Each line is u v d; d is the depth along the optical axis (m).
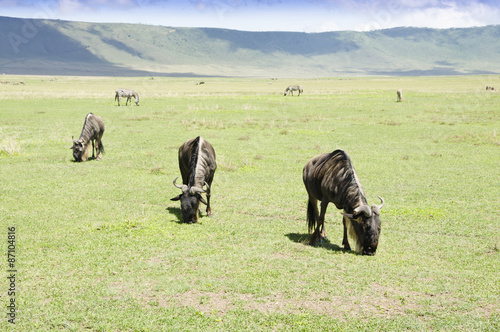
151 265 8.83
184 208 11.41
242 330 6.57
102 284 7.98
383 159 20.84
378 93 69.44
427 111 41.84
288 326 6.69
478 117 37.09
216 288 7.88
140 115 39.34
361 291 7.82
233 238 10.62
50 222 11.61
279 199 14.27
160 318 6.85
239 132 29.77
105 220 11.91
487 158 21.03
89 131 20.39
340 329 6.61
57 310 7.07
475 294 7.69
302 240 10.54
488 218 12.31
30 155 21.78
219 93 73.56
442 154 22.12
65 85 117.00
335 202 9.58
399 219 12.25
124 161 20.44
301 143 25.55
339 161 9.53
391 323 6.75
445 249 10.02
